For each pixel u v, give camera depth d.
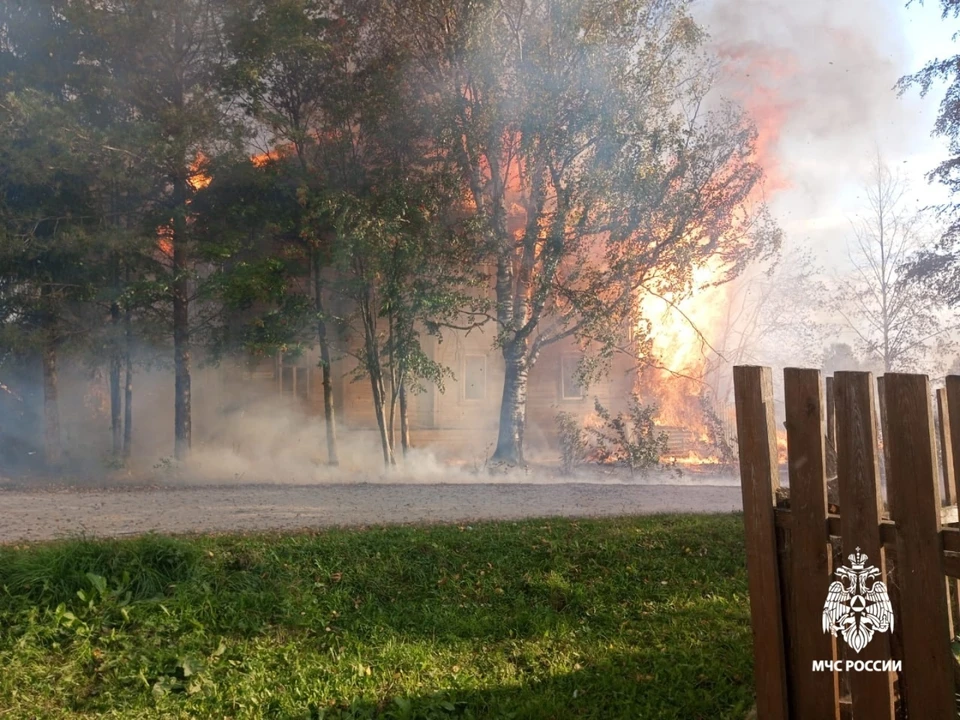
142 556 7.02
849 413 3.38
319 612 6.91
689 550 8.58
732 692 5.59
